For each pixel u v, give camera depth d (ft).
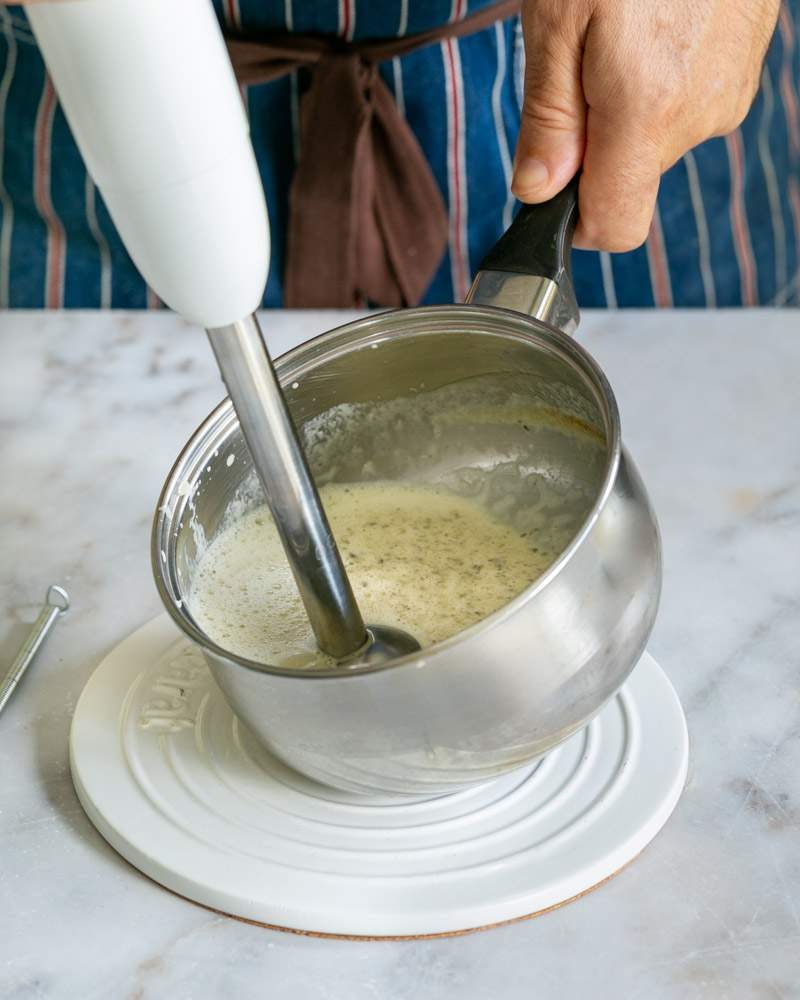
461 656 1.31
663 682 1.75
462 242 3.16
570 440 1.72
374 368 1.76
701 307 3.47
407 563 1.76
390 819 1.58
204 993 1.41
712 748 1.69
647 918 1.46
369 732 1.37
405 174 2.97
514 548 1.76
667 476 2.24
